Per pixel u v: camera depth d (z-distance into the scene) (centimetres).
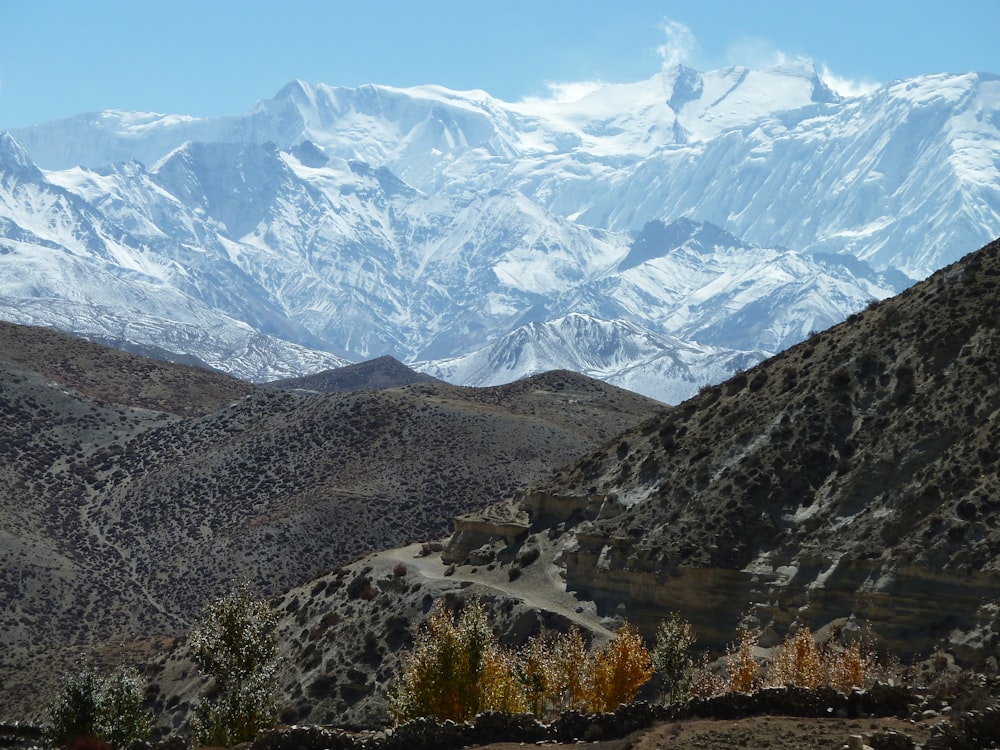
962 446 9244
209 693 11019
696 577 9925
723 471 10800
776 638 9088
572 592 10950
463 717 6788
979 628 7931
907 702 5294
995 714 4612
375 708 10169
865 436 10231
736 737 4956
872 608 8525
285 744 5484
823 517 9669
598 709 7331
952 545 8475
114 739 6731
